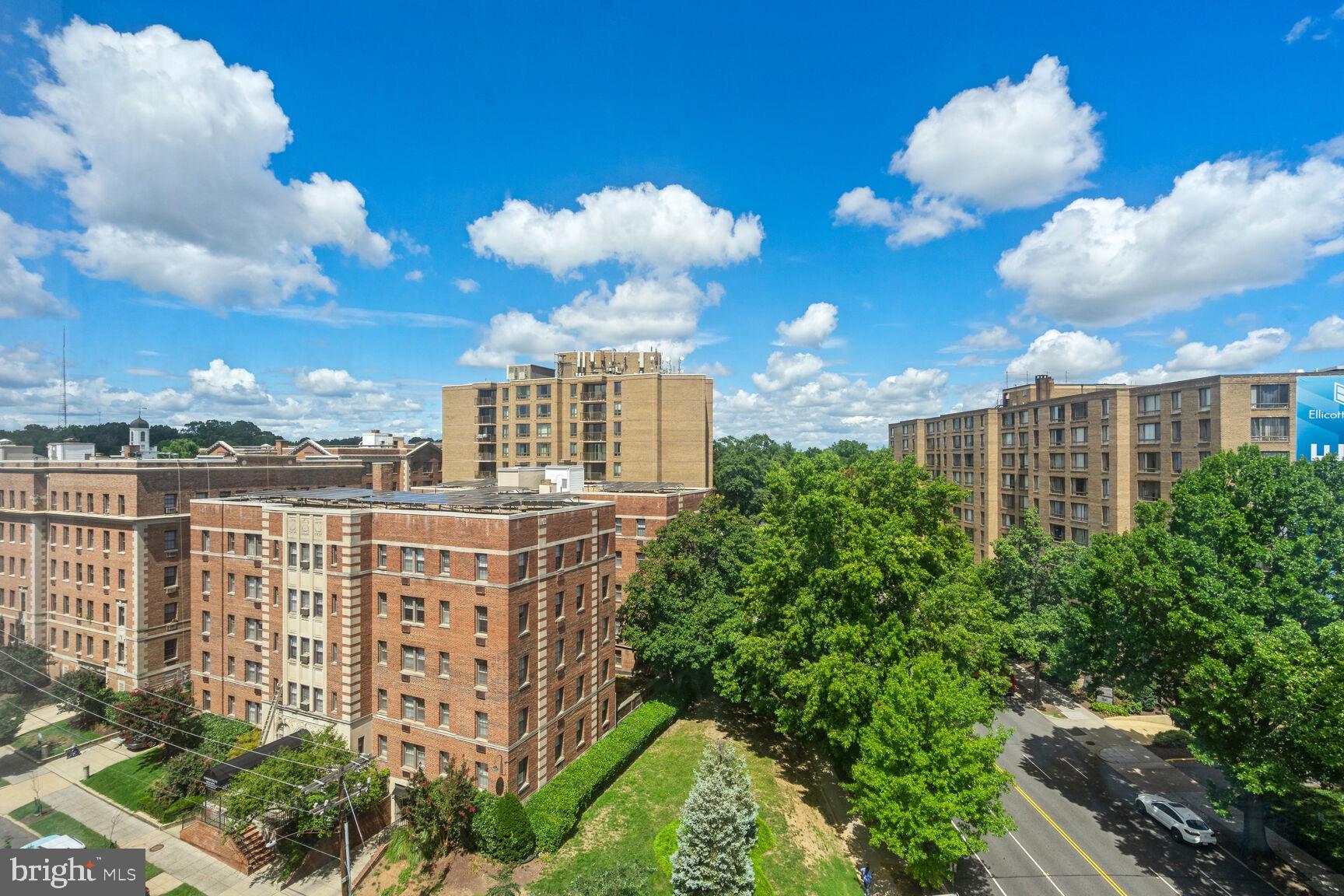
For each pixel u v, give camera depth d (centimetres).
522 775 3438
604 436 8894
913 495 4675
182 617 5131
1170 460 5675
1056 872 3148
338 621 3666
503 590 3306
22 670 5062
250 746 3772
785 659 3934
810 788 3938
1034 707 5322
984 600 4366
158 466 5003
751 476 10031
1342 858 3198
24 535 5581
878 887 3077
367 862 3225
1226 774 3062
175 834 3478
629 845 3222
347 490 5406
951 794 2817
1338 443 4978
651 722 4459
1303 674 2500
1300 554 2908
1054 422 7150
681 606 4669
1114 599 3397
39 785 3938
